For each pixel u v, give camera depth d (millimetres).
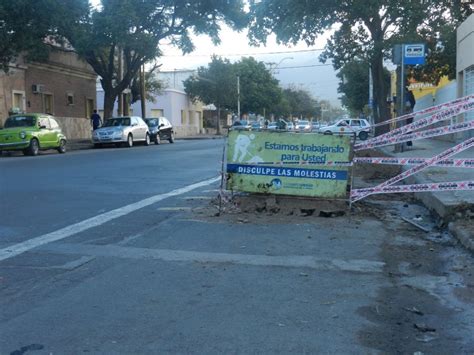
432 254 6602
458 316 4680
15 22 23359
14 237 7184
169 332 4230
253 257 6344
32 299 4922
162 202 9891
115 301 4891
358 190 8672
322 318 4555
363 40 24969
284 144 8758
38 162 17953
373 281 5566
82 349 3926
